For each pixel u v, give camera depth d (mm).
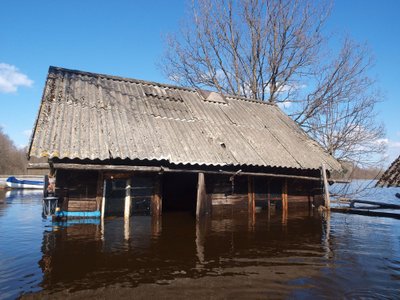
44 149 7703
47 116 9055
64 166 7672
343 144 17656
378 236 8414
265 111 15445
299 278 5332
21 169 58594
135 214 9141
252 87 21297
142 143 9164
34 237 7434
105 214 8875
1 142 57875
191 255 6383
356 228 9484
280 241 7699
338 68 18453
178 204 13117
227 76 22000
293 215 11375
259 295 4684
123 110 10617
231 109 14109
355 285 5078
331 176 13961
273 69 20672
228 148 10594
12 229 8406
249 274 5465
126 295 4570
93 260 5918
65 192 8312
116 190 9086
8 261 5777
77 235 7531
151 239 7402
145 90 12781
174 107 12211
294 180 12172
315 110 18922
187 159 9156
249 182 11133
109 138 8883
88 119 9469
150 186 9383
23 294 4508
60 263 5723
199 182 9445
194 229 8562
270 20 20516
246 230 8680
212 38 21891
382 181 9039
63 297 4453
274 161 10734
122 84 12641
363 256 6586
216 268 5703
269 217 10766
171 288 4840
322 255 6605
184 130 10789
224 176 10711
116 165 8469
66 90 10672
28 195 20844
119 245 6852
